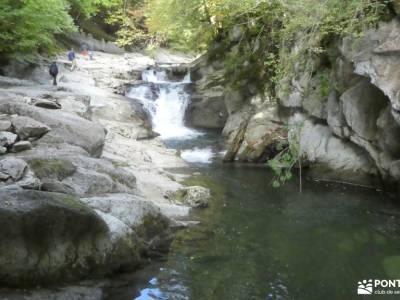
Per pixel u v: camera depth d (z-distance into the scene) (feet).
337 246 24.77
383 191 35.09
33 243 17.75
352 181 37.24
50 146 28.86
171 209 29.19
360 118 35.58
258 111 49.24
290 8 32.89
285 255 23.53
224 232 26.48
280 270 21.86
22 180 21.66
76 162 26.43
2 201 17.85
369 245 24.88
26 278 17.47
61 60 80.89
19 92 42.09
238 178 38.99
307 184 37.32
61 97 43.55
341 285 20.49
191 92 67.72
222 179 38.55
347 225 27.91
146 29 96.99
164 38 73.15
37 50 77.10
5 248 17.15
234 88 53.36
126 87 68.64
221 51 61.52
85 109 40.83
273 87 48.80
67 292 17.74
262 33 49.42
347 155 38.22
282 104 45.09
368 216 29.53
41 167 23.53
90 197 22.88
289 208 31.12
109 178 25.49
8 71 62.69
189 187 32.60
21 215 17.40
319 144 40.42
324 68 40.81
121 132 49.42
